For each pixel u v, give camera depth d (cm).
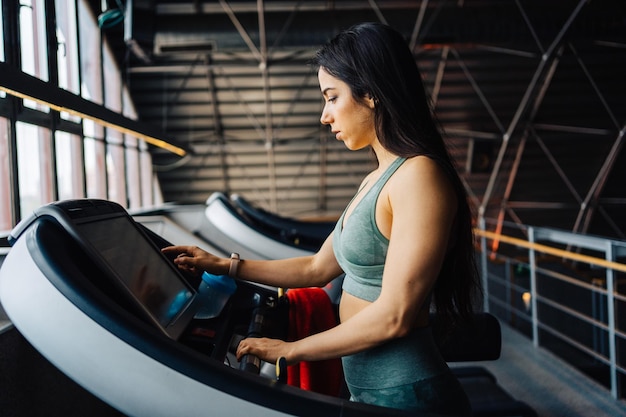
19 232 89
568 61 1084
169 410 80
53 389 152
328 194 1323
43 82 227
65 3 610
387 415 80
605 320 727
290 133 1191
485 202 1280
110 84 924
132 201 970
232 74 1059
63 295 80
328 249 119
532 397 271
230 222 371
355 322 89
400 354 94
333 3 965
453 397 96
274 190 1295
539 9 881
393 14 870
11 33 401
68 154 630
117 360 80
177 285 118
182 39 823
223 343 110
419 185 88
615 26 883
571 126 1208
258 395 79
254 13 853
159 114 1114
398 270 87
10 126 429
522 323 791
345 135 100
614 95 1153
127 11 656
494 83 1130
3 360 128
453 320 104
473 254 101
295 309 129
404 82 94
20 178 439
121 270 98
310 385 120
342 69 95
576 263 889
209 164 1226
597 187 1277
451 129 1198
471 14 865
